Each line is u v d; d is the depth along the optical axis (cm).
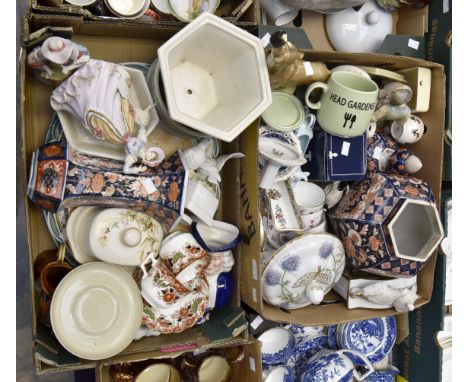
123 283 94
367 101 100
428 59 121
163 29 94
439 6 118
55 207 87
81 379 113
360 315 111
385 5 118
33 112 96
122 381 99
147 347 96
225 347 111
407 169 114
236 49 93
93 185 89
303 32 104
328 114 104
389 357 132
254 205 100
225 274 107
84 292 91
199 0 99
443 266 115
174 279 96
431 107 115
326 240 105
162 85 92
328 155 109
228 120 92
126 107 87
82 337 91
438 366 117
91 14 88
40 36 81
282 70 96
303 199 113
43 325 95
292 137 106
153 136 98
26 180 86
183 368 108
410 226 112
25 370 119
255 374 102
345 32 117
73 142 90
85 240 93
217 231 106
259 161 105
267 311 105
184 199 95
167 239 98
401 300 111
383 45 114
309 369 117
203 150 98
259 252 99
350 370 118
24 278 117
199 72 101
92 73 83
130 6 94
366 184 112
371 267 109
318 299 104
